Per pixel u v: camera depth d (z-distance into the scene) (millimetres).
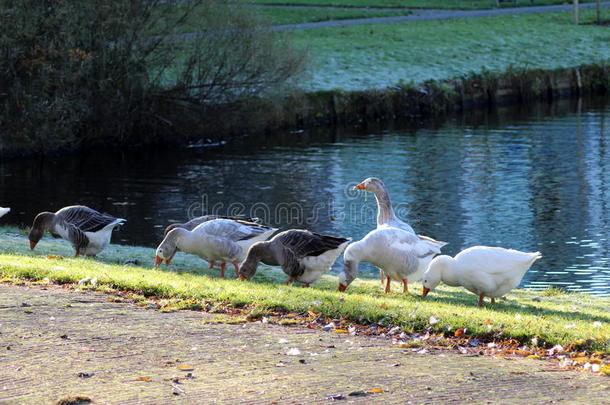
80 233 15875
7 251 16016
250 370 7992
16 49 35375
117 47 39125
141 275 12898
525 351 9273
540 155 35344
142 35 39312
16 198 29328
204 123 41938
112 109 39562
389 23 62969
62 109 37125
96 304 10633
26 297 10781
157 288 11633
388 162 34719
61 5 36281
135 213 26750
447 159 35000
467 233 23328
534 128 42469
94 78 38781
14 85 35969
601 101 51906
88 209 16141
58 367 7902
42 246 17328
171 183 31797
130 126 40875
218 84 40781
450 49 56188
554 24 64500
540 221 24531
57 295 11039
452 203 27188
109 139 41188
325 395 7273
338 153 37094
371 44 55875
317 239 13617
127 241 22797
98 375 7711
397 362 8469
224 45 40719
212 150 39312
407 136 41406
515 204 26859
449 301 12766
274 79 41469
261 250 13477
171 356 8398
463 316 10461
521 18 66438
